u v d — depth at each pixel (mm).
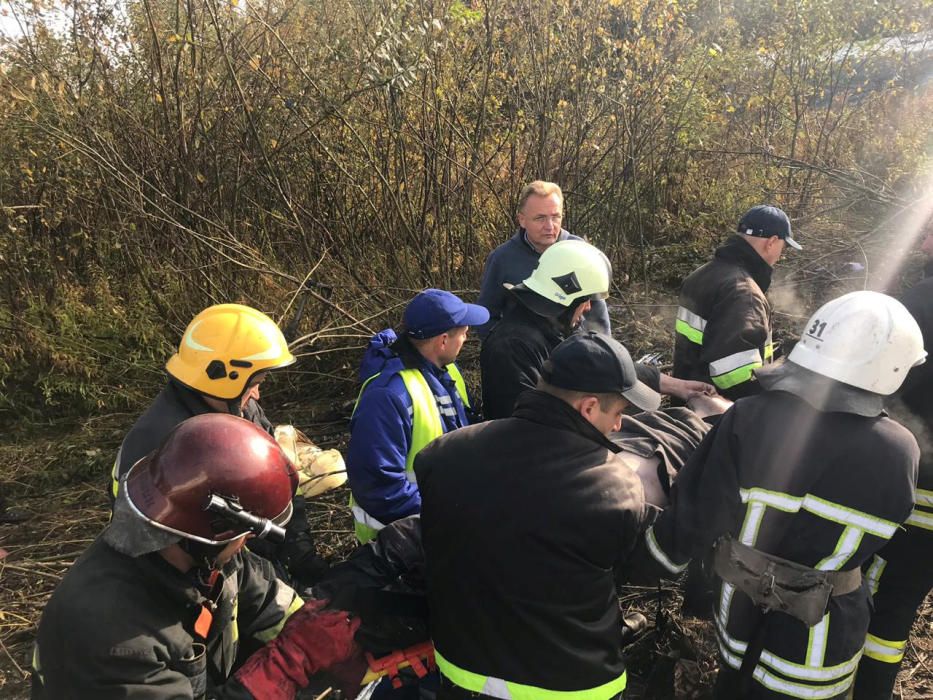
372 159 5352
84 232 5672
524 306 2629
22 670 2812
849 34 6785
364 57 5062
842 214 6816
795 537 1763
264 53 5281
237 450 1366
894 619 2262
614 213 6500
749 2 7129
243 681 1567
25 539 3689
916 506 2213
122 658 1286
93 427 4809
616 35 5969
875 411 1668
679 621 2744
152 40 5207
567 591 1590
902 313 1669
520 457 1623
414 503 2383
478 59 5711
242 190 5609
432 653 1884
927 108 7430
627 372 1615
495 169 6086
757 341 2791
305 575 2779
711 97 6789
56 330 5387
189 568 1389
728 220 6863
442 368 2514
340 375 5211
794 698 1861
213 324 2090
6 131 5262
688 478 1870
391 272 5707
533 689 1620
